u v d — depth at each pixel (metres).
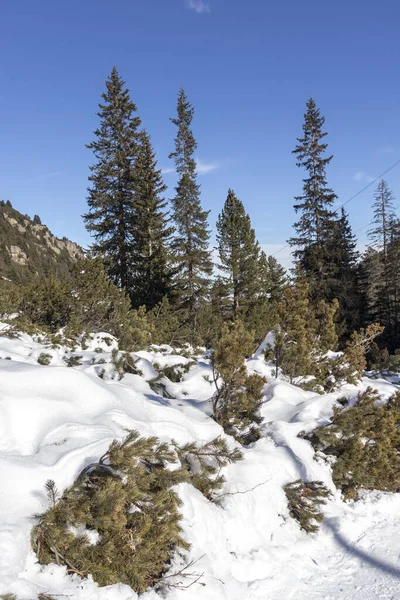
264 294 30.50
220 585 3.00
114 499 2.74
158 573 2.99
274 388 6.36
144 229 26.83
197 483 3.79
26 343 7.80
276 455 4.68
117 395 4.55
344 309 27.41
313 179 28.56
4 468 2.81
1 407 3.45
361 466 4.81
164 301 17.14
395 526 4.33
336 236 28.75
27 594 2.20
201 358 9.98
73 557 2.60
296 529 4.07
